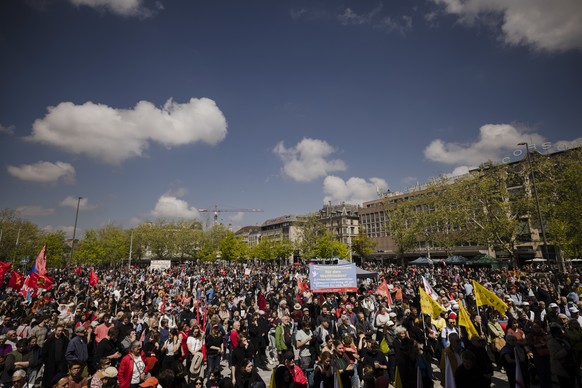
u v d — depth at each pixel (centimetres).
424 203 5291
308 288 2152
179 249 9538
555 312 1125
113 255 8019
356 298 1516
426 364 756
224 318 1291
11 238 5478
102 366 731
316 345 969
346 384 771
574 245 2903
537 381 930
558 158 3453
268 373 1156
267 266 6500
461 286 2225
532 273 3225
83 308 1442
